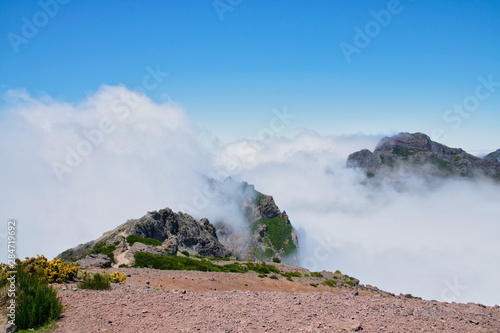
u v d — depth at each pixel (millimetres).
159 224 57250
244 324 8406
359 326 8430
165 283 21625
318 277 41156
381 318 9375
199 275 27562
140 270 26203
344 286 36938
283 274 38969
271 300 11039
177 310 9516
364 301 11398
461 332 8586
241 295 11750
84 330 7969
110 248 38562
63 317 8719
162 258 34312
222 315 9102
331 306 10430
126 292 11414
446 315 10125
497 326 9234
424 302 12195
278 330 8062
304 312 9594
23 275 9836
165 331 7926
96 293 10984
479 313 10703
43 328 8062
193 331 7922
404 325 8867
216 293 12117
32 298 8484
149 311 9367
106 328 8094
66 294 10664
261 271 39344
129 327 8180
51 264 13500
